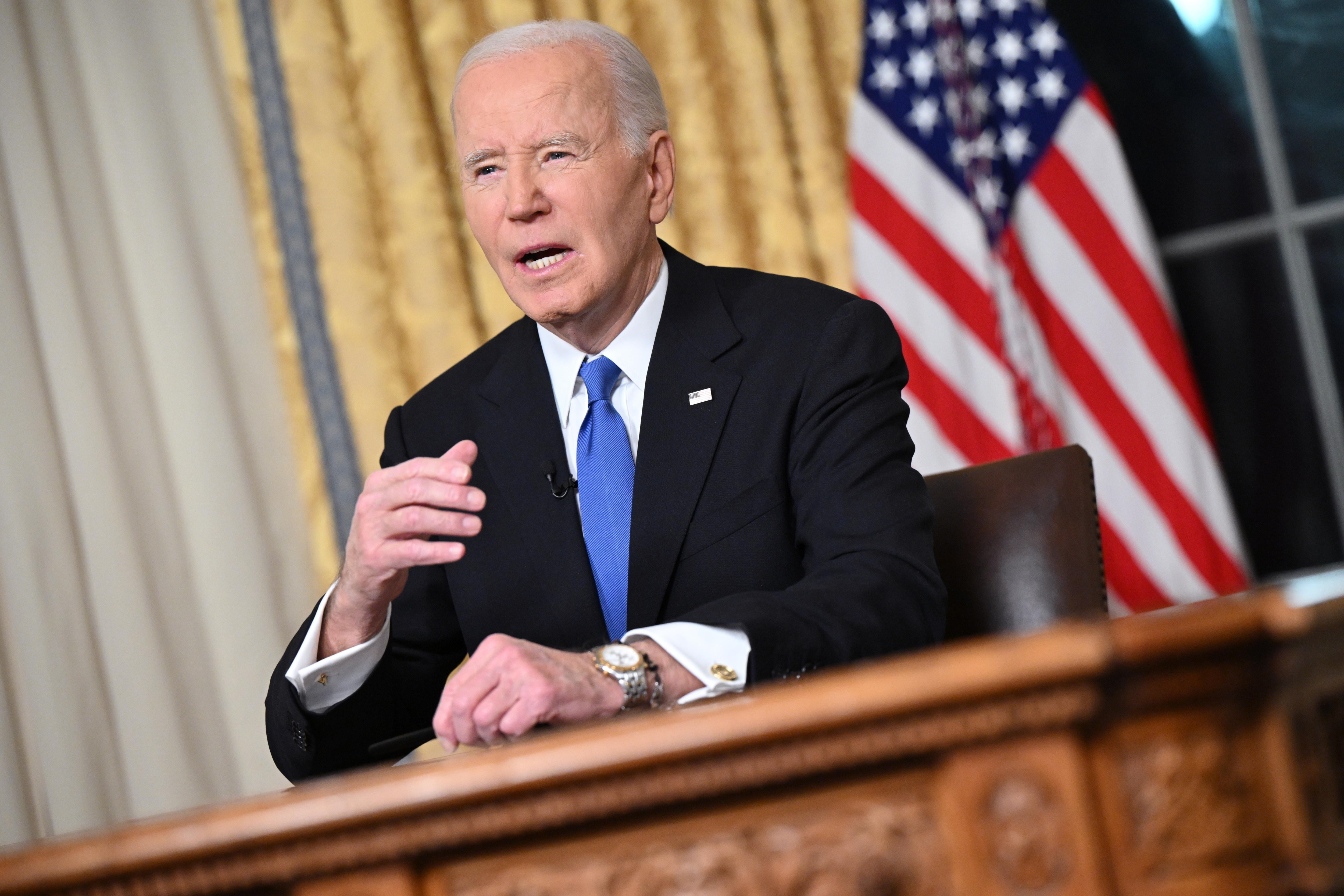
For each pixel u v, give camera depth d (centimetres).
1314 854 89
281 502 450
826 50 448
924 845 88
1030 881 85
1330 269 463
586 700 138
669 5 441
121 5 458
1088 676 83
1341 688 96
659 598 204
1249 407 467
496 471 225
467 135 222
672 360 222
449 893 90
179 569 445
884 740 86
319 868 89
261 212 446
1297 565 461
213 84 459
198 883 91
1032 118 440
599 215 218
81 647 433
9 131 449
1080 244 432
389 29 440
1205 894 86
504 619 215
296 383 442
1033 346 425
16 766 422
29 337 441
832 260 436
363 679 191
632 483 217
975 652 85
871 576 174
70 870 91
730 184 437
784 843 88
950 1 441
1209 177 473
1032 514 212
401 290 438
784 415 212
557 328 226
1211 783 88
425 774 87
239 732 434
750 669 148
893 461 203
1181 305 473
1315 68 466
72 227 450
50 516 436
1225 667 88
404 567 176
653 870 89
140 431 448
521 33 226
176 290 448
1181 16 477
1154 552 416
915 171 435
